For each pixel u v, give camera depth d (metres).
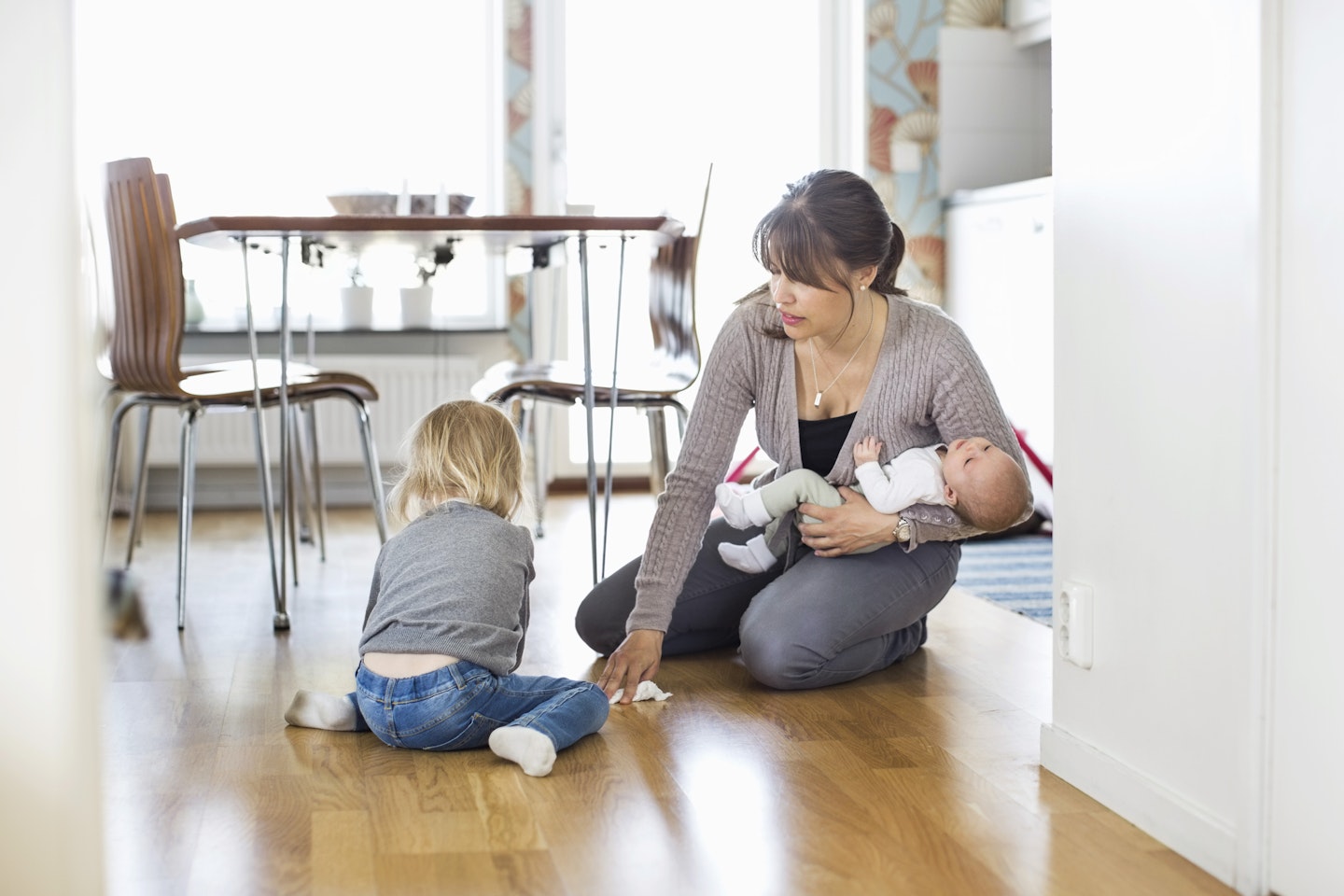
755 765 1.72
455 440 1.90
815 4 5.00
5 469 1.00
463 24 4.68
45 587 1.01
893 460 2.07
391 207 2.79
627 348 4.89
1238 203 1.32
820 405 2.13
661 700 2.04
